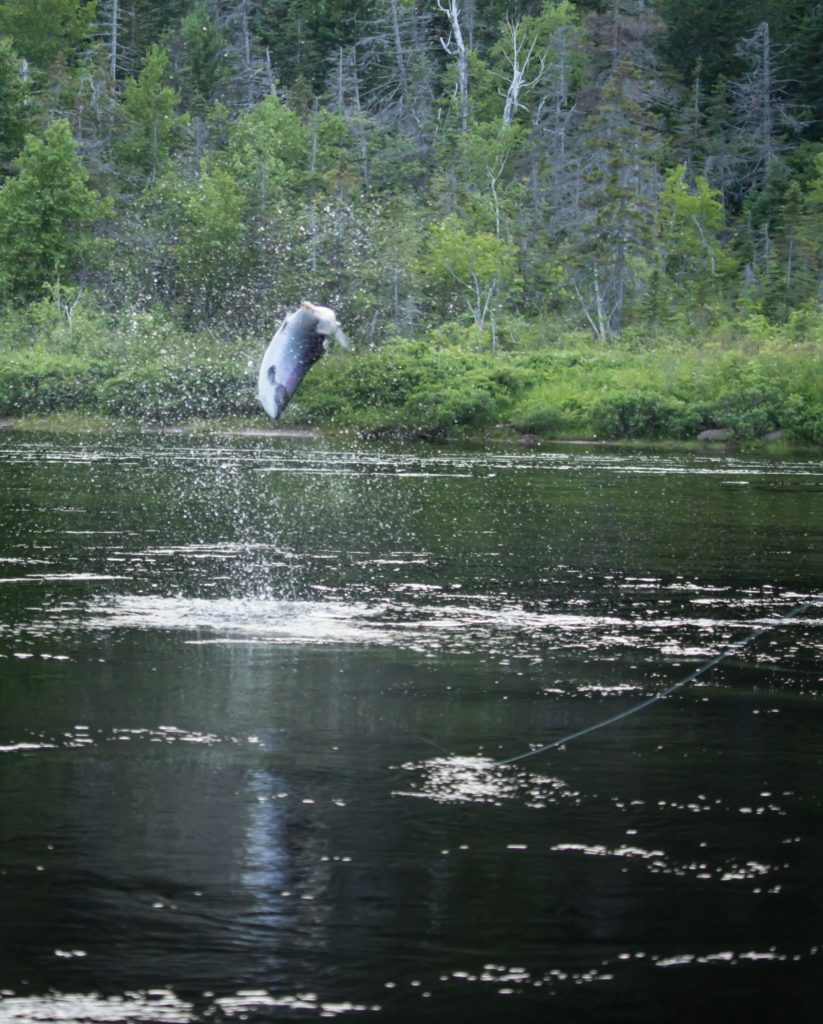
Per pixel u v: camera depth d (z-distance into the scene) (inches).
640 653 844.6
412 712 682.2
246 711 676.7
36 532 1373.0
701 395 4037.9
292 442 3486.7
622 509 1755.7
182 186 5826.8
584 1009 378.3
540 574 1160.8
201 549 1270.9
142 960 400.2
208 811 525.7
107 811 521.7
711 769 594.2
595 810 536.7
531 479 2256.4
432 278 5290.4
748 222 7096.5
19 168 6422.2
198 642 842.8
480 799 547.8
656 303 5408.5
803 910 442.0
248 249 4997.5
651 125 6855.3
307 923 426.0
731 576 1170.6
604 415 3959.2
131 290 5260.8
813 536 1481.3
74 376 4151.1
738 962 405.7
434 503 1786.4
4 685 717.3
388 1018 371.9
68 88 7308.1
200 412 4042.8
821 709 708.7
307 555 1248.8
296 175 6451.8
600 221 5713.6
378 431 3902.6
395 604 999.0
